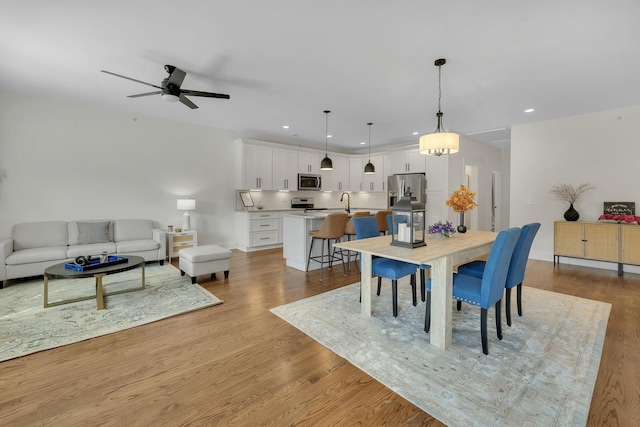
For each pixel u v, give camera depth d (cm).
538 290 350
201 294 336
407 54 281
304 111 468
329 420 151
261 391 173
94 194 470
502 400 163
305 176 720
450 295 222
